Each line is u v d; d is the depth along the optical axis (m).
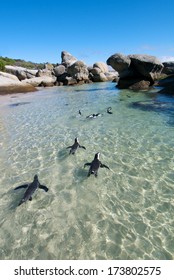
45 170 7.79
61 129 12.29
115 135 10.80
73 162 8.25
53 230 5.19
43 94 30.77
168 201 6.00
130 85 29.23
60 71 51.53
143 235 4.95
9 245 4.85
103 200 6.13
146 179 7.01
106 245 4.74
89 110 16.83
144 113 14.77
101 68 55.50
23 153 9.27
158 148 9.09
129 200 6.10
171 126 11.72
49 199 6.25
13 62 82.75
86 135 11.02
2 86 31.86
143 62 27.11
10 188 6.82
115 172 7.45
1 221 5.50
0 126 13.70
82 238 4.94
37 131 12.19
